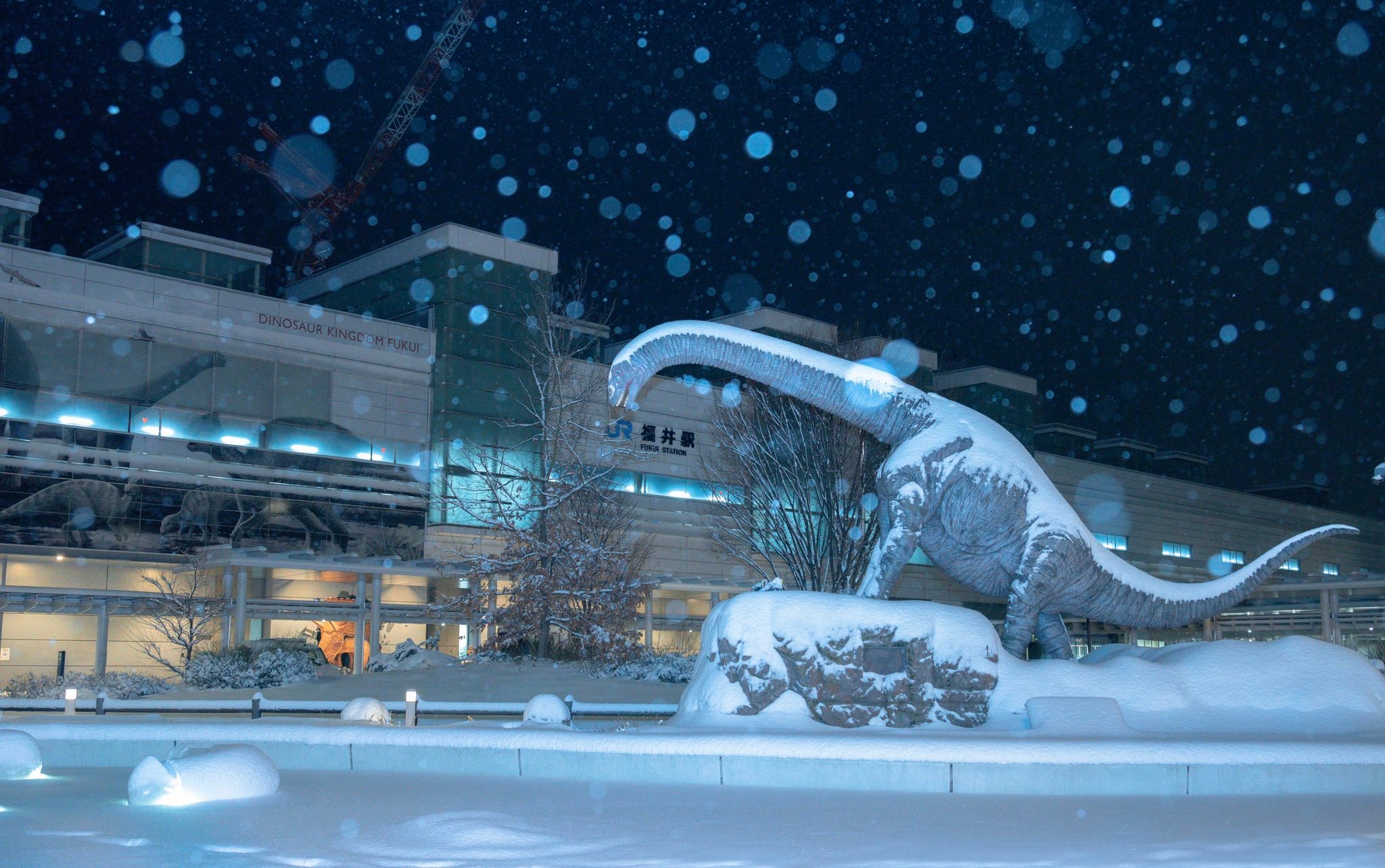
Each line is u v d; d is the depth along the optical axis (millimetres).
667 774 11500
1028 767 10656
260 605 39281
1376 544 91000
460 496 46250
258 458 42688
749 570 53281
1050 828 8500
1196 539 75312
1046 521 16109
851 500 31016
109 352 39906
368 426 45469
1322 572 84438
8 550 37188
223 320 42531
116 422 39781
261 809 9523
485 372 47594
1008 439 16500
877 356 41125
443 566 38188
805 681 14492
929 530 16359
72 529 38375
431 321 47781
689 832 8352
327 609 41250
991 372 64625
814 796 10414
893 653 14727
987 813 9359
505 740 12250
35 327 38469
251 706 22438
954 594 61781
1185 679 15094
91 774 12219
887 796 10414
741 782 11281
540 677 28797
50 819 8961
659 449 51531
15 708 22219
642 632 49875
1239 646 15750
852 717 14359
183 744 12852
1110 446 77250
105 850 7586
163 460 40469
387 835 8141
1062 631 17047
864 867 6965
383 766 12695
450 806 9680
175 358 41375
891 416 16594
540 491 36906
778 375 16531
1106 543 69688
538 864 7137
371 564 41812
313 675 30719
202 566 39375
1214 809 9547
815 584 30359
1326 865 6750
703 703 14656
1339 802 9992
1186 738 13125
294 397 43875
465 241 47906
